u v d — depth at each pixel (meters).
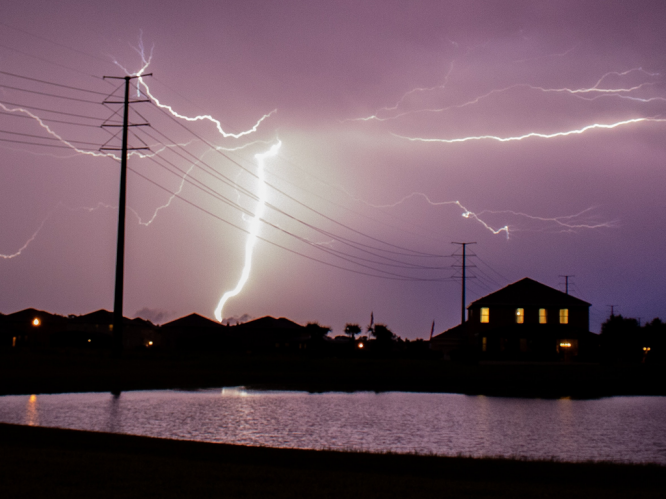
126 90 46.75
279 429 22.92
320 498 10.05
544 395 41.25
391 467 13.57
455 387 44.22
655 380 49.06
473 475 13.05
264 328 100.69
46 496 9.65
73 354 48.72
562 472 13.38
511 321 78.75
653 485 12.45
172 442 15.67
